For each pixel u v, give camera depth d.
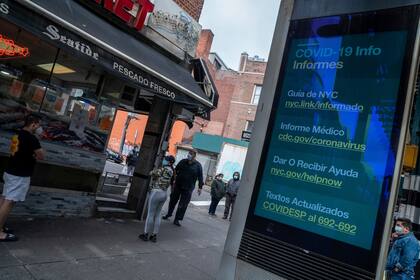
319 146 3.12
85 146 6.98
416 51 2.80
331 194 2.96
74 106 6.69
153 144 8.56
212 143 28.88
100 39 5.49
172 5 8.34
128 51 6.22
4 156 5.67
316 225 2.97
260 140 3.49
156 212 6.76
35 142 4.91
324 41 3.34
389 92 2.86
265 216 3.27
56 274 4.26
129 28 7.43
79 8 6.10
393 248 5.03
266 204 3.29
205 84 8.63
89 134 7.02
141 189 8.39
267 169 3.37
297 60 3.47
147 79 6.39
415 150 4.75
